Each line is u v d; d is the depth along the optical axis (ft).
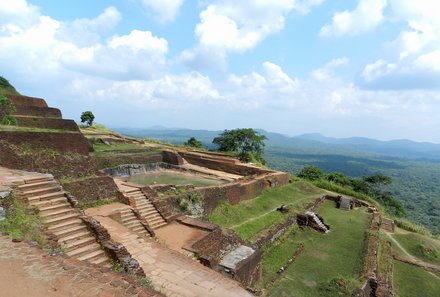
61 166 48.55
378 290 50.44
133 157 92.94
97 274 21.34
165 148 122.21
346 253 65.98
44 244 25.27
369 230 80.07
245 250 50.90
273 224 71.20
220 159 115.44
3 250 21.90
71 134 62.44
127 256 30.37
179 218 52.85
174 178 88.02
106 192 48.98
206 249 45.16
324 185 136.05
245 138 167.12
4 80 105.09
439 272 65.05
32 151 47.26
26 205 29.73
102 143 108.68
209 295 29.48
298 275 55.01
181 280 31.27
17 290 17.26
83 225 32.04
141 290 20.80
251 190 86.17
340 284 49.57
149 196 53.62
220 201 70.95
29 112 92.27
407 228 103.86
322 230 79.51
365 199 127.95
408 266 67.10
